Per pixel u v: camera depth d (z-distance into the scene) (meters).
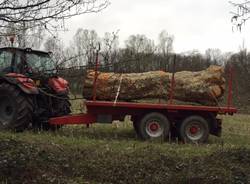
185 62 17.70
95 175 7.52
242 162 8.03
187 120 11.03
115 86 11.01
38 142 8.80
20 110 10.92
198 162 8.03
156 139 10.95
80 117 11.17
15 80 10.98
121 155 8.23
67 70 7.61
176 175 7.56
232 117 21.88
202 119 11.07
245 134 13.91
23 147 7.77
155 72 11.27
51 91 11.73
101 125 13.77
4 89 11.06
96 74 10.95
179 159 8.17
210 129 11.31
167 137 11.05
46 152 7.91
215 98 11.16
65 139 9.80
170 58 11.81
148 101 11.16
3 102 11.20
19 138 9.03
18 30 5.68
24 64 11.16
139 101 11.21
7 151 7.43
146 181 7.45
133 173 7.61
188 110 11.09
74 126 13.07
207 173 7.54
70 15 5.76
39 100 11.62
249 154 8.23
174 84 11.10
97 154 8.22
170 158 8.16
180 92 11.09
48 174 7.17
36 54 11.30
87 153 8.25
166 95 11.12
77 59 7.55
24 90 10.94
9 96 11.03
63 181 7.05
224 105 11.55
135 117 11.38
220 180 7.35
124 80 11.04
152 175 7.59
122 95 11.05
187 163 8.00
